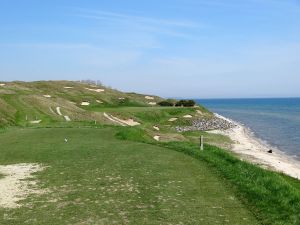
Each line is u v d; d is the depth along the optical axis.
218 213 11.70
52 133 33.34
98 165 19.00
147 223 10.74
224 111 191.38
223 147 50.84
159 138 37.97
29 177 16.67
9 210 12.03
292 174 31.91
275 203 12.75
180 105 113.19
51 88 114.38
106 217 11.27
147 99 136.62
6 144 26.89
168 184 15.22
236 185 15.21
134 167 18.53
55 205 12.49
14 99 68.12
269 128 89.62
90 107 93.88
